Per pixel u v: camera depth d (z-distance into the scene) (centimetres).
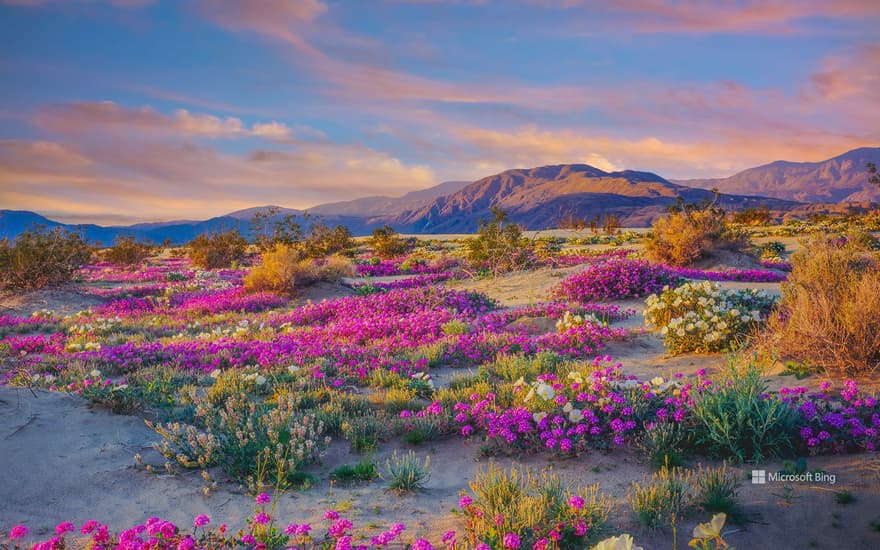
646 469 556
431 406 751
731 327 1048
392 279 3247
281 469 543
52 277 2622
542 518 429
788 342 832
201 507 492
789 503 456
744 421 573
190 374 1023
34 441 606
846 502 444
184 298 2592
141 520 464
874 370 732
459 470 599
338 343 1416
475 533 420
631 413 637
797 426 571
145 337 1641
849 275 862
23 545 409
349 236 5472
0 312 2205
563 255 3606
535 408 667
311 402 841
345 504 500
